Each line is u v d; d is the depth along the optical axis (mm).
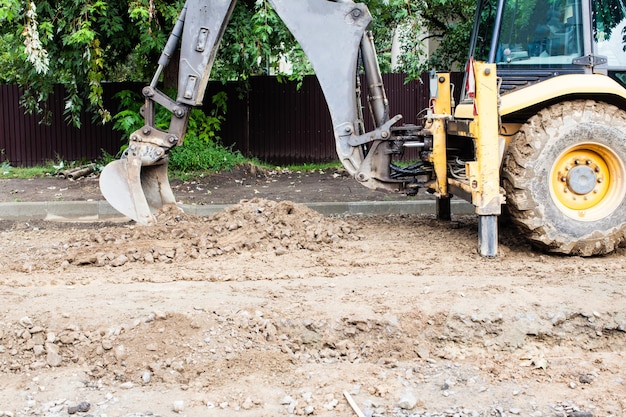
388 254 6996
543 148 6777
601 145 6859
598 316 5176
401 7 12109
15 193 11258
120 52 13914
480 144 6688
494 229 6824
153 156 8039
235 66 12656
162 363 4668
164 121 13016
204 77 7992
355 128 7910
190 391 4441
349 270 6461
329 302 5391
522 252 7133
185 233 7574
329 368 4746
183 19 8055
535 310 5230
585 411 4105
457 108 7926
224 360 4703
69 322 4988
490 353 5016
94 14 12188
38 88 13680
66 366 4723
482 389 4441
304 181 12492
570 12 7379
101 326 4945
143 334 4867
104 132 14648
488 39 7941
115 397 4355
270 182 12414
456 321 5141
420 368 4773
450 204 9633
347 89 7824
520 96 7008
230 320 5039
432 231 8148
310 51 7820
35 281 6211
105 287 5957
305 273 6348
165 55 8102
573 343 5133
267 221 7777
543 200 6816
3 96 14578
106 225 9578
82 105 13711
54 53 12508
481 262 6684
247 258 6949
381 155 7926
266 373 4660
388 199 10797
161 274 6438
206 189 11703
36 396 4352
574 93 6918
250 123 14867
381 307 5250
